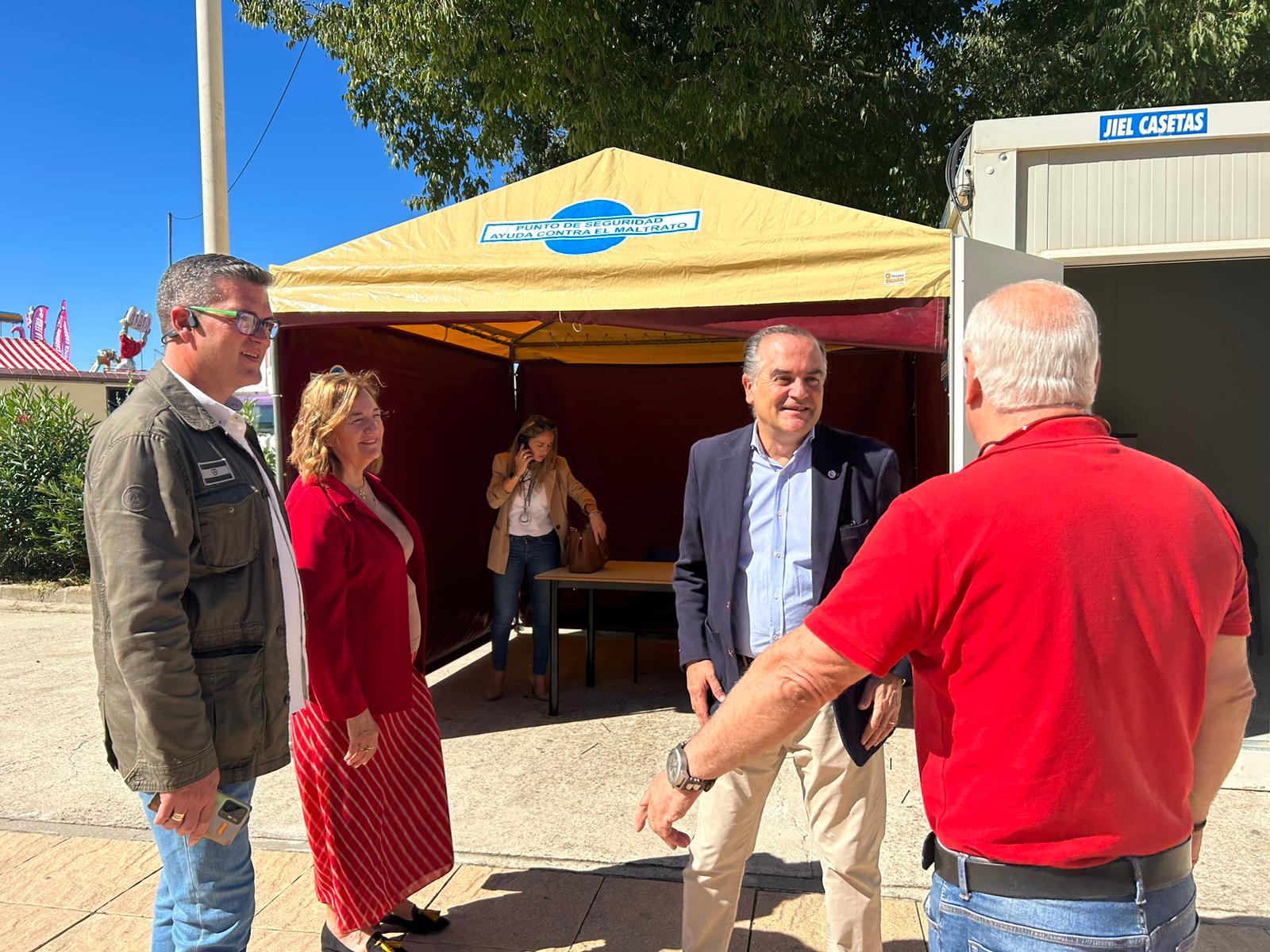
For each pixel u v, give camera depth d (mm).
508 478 5117
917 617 1198
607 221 3867
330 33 9305
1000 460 1227
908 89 9508
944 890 1260
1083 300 1293
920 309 3564
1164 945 1164
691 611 2326
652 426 6906
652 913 2748
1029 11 9711
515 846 3213
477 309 3832
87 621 7191
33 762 4074
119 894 2840
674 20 9320
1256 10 7598
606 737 4457
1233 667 1281
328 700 2266
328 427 2412
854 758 2066
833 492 2137
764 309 3713
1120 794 1137
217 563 1749
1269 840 3164
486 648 6461
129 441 1663
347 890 2377
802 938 2598
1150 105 8914
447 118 10195
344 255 4078
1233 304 5090
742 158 9336
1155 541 1150
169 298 1840
